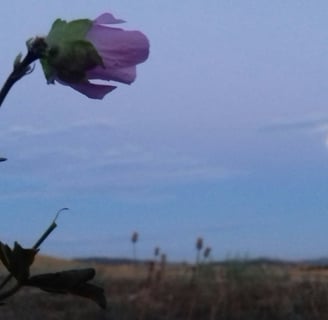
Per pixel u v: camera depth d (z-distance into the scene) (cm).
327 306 1341
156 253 1534
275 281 1509
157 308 1359
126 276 1734
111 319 1293
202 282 1434
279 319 1302
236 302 1384
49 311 1298
